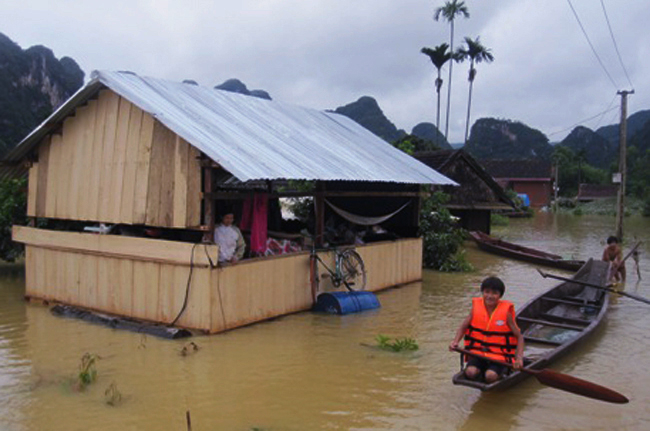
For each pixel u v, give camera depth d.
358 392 6.82
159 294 9.23
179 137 9.01
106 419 5.91
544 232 30.55
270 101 13.97
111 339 8.66
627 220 41.25
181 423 5.85
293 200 21.42
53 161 10.70
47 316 10.03
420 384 7.10
